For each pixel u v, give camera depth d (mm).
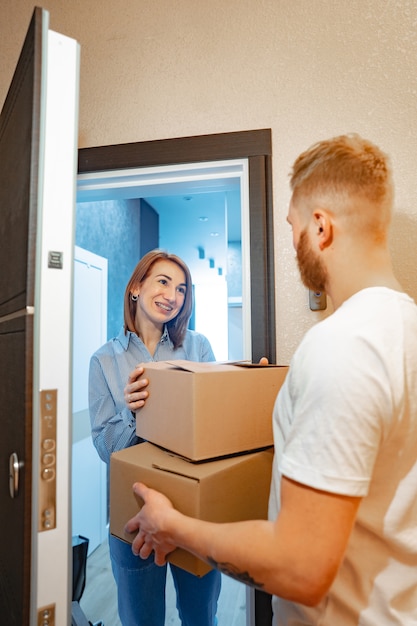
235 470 784
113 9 1321
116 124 1292
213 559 567
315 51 1182
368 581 593
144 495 750
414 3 1142
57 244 693
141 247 4016
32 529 650
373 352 515
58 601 675
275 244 1169
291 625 681
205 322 6812
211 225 4988
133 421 1241
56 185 694
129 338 1478
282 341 1151
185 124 1245
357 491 476
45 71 680
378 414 495
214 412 789
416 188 1101
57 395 686
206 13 1256
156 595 1287
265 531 514
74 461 2408
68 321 699
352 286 626
